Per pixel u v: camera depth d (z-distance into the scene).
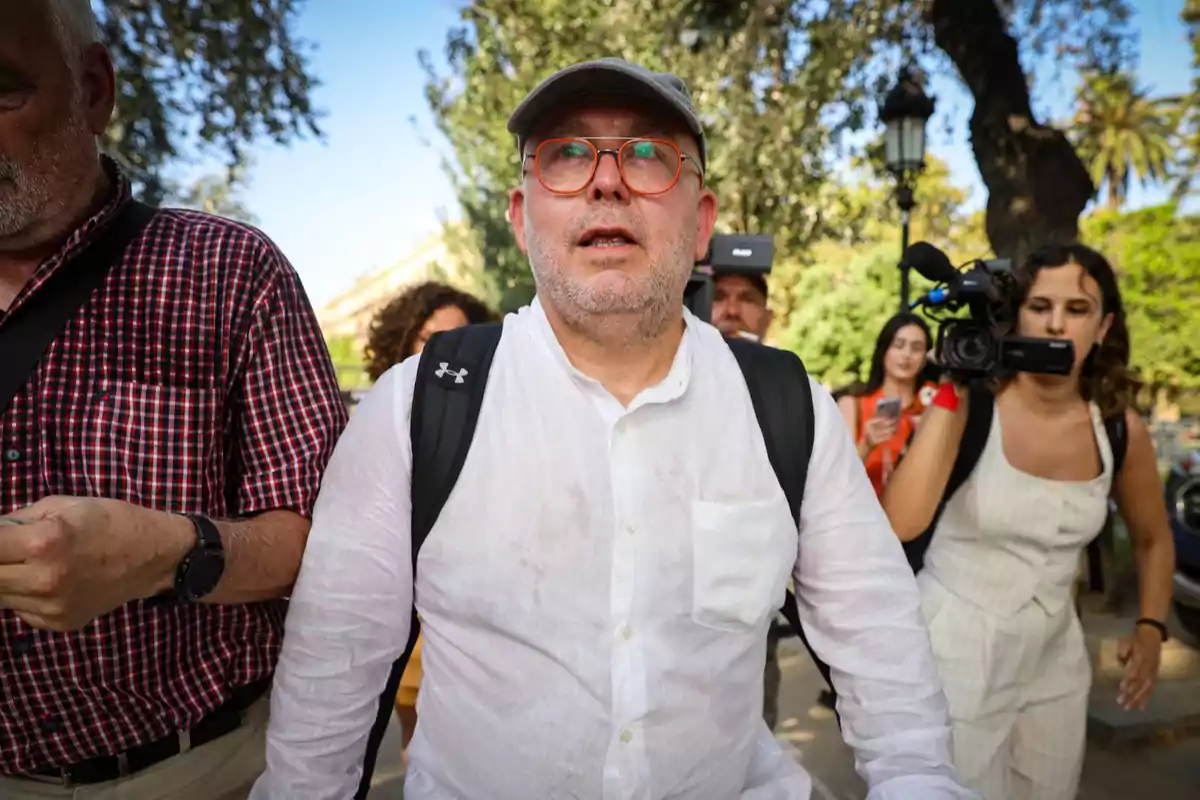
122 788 1.36
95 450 1.27
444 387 1.25
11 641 1.25
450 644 1.24
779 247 9.91
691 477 1.25
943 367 2.04
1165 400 15.88
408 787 1.30
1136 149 18.38
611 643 1.19
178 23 7.39
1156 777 3.50
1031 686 2.11
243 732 1.48
